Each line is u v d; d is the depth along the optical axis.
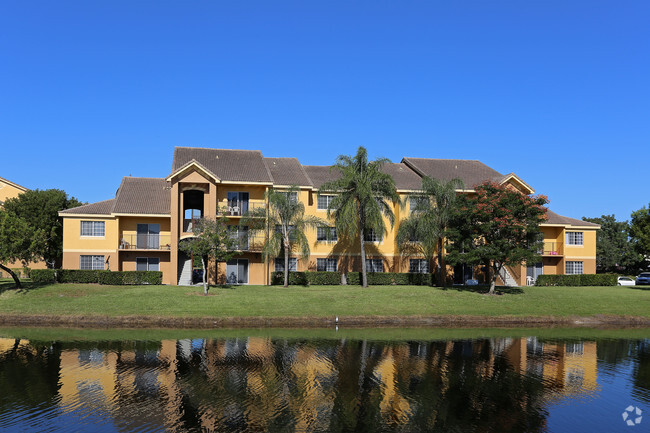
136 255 44.56
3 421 14.91
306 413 15.83
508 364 22.39
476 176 51.97
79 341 26.12
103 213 44.56
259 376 19.78
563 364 22.50
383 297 37.47
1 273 51.91
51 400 16.80
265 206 43.44
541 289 43.28
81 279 40.78
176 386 18.41
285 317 31.94
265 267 44.91
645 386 19.25
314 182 48.88
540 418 15.82
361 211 41.94
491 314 34.41
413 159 54.94
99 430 14.28
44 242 42.09
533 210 39.31
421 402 17.05
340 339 27.31
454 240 41.28
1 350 23.98
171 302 34.16
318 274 44.34
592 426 15.21
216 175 43.94
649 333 31.05
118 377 19.48
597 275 48.91
